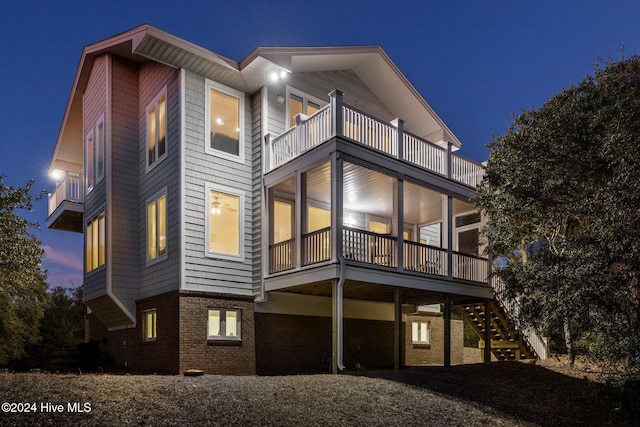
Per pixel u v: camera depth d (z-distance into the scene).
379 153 12.12
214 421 6.06
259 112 13.45
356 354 15.12
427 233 18.78
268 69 12.95
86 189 15.88
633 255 8.35
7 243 9.55
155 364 12.10
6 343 17.31
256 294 12.72
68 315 22.06
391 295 14.61
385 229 17.19
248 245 13.01
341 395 7.97
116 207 13.66
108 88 14.09
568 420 8.91
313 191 14.30
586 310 8.62
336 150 11.10
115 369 12.91
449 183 14.16
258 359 12.51
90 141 15.91
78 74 16.03
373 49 15.36
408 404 8.01
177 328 11.37
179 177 12.03
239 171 13.14
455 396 9.15
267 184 12.97
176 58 12.22
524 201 11.44
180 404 6.57
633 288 8.95
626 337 8.29
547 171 10.88
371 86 16.77
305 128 12.39
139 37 11.89
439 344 17.97
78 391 6.68
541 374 11.78
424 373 10.99
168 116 12.84
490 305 15.39
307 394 7.82
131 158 14.21
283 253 12.42
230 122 13.21
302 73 14.59
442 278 13.45
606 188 8.94
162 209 12.85
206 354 11.61
